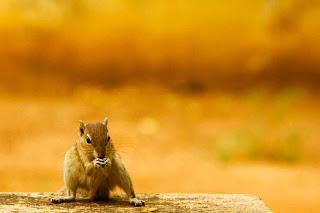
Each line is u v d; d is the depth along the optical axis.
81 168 7.05
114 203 7.20
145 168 16.09
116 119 21.56
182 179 15.12
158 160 16.97
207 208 7.23
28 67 28.28
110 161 6.84
